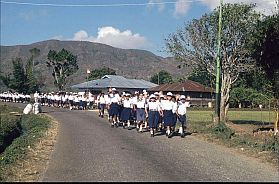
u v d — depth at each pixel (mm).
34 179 10062
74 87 71125
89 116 32906
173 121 18625
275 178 9953
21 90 73688
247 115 45625
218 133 18719
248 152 13898
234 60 26781
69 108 46438
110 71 105188
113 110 23406
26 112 39719
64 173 10664
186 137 18531
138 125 21281
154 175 10375
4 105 53469
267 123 32312
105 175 10383
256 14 26031
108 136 18812
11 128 27625
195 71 28016
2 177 10219
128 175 10383
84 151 14312
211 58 27188
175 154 13680
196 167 11414
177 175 10375
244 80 28453
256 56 21688
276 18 20469
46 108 47219
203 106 66812
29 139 18156
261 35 20859
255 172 10695
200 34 27094
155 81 106625
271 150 13789
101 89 68250
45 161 12477
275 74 21484
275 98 22203
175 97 18797
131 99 22484
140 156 13266
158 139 17781
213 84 28719
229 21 26141
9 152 14406
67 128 22828
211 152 14102
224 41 26234
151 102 18906
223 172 10711
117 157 13062
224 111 27359
